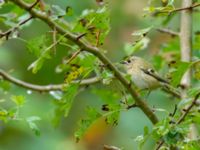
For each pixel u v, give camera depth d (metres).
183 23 11.71
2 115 9.38
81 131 9.14
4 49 16.45
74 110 16.67
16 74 16.28
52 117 11.61
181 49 11.69
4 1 8.92
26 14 10.02
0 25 14.22
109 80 8.98
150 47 16.09
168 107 14.99
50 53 9.31
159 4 12.24
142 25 16.73
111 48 16.69
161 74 12.26
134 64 11.98
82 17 9.00
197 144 8.45
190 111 8.85
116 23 16.92
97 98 16.64
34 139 15.86
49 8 9.45
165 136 8.23
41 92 11.46
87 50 8.98
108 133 16.61
